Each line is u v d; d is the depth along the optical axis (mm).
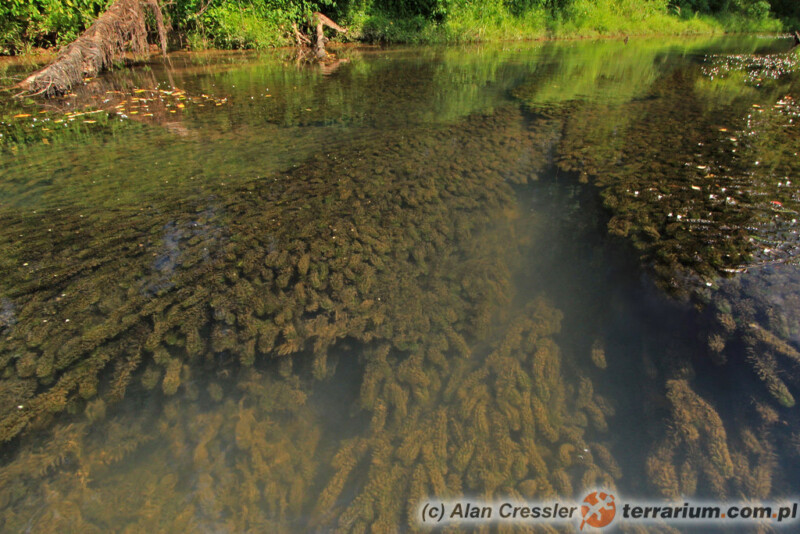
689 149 5648
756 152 5457
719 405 2584
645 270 3404
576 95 8516
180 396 2779
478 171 5266
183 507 2340
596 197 4617
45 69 8242
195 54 12570
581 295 3496
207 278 3498
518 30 17766
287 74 10500
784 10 26203
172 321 3111
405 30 15938
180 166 5328
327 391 2941
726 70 11141
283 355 3041
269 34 13773
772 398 2492
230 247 3855
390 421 2773
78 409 2592
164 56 11469
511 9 18500
